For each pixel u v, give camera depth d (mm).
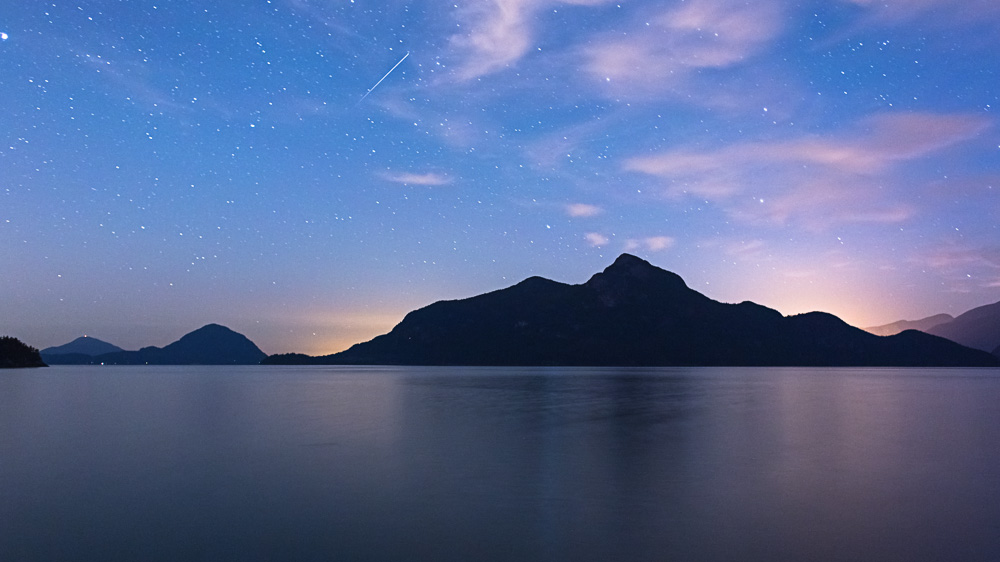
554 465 13898
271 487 11719
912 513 9789
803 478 12484
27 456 15375
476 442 17656
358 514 9766
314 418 24875
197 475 12898
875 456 15305
